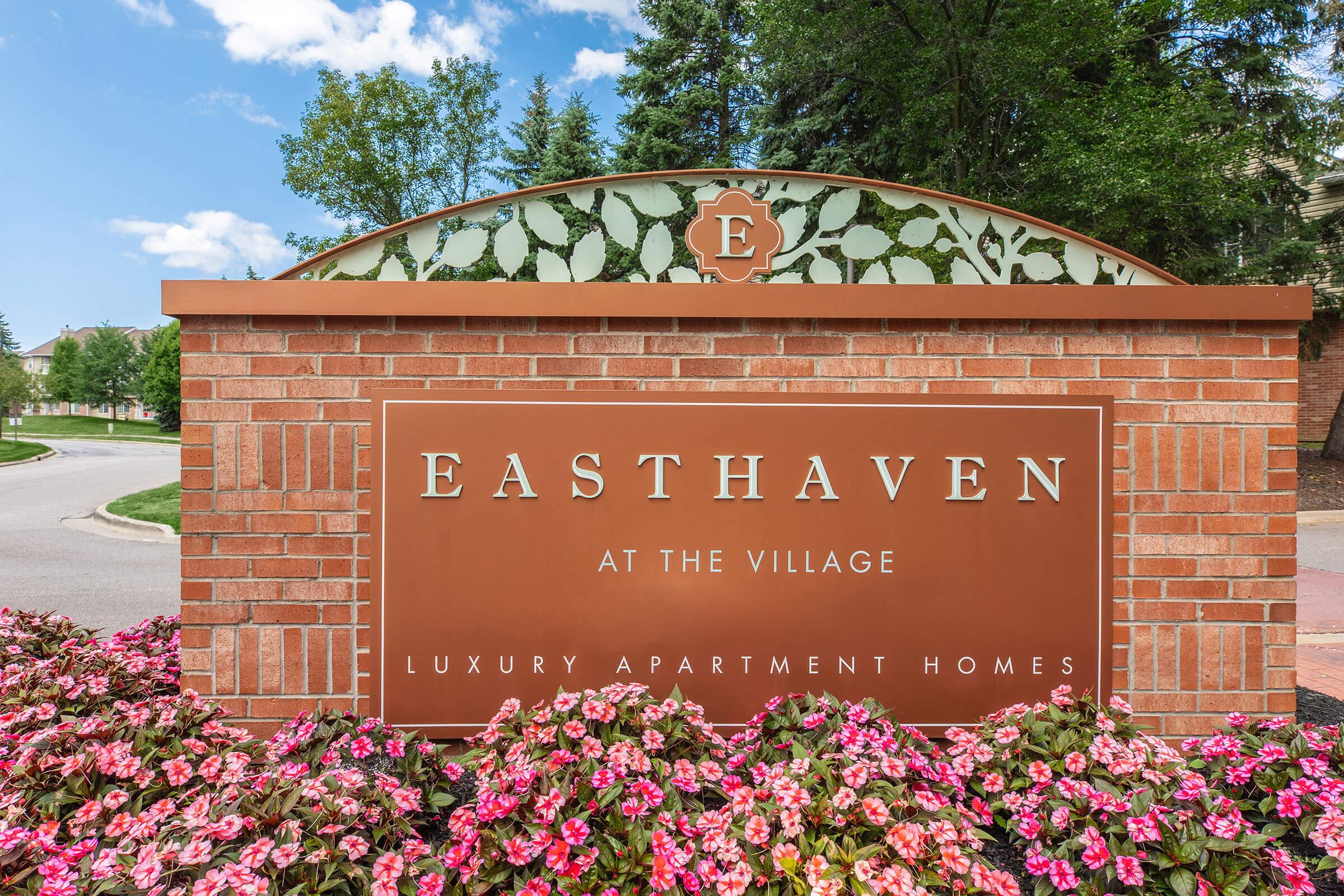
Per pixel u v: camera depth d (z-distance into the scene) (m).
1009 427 2.98
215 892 1.72
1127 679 3.01
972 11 11.77
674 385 3.02
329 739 2.62
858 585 2.96
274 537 2.97
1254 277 14.11
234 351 2.97
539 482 2.95
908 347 3.03
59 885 1.76
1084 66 12.88
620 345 3.02
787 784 2.09
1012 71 11.41
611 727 2.51
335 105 20.53
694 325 3.02
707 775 2.26
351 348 2.99
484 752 2.49
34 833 1.95
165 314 2.91
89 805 2.04
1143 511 3.02
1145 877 1.89
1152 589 3.01
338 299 2.92
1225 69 15.34
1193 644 3.01
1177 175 10.62
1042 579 2.98
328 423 2.98
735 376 3.02
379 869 1.86
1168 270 13.96
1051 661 2.97
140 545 10.54
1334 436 16.39
